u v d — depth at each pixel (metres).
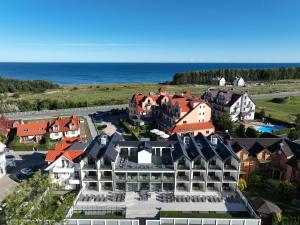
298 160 55.03
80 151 57.62
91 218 44.56
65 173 54.75
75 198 49.34
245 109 109.44
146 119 101.38
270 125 103.19
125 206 48.34
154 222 43.91
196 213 46.56
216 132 87.31
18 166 66.88
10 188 56.38
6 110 125.06
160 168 52.25
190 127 85.62
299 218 44.38
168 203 49.34
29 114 123.56
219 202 49.81
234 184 53.28
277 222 42.53
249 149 62.62
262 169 61.03
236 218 43.84
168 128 87.06
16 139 81.56
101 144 58.00
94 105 142.75
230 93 112.56
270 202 46.66
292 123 99.31
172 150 56.69
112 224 44.41
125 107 137.88
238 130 87.38
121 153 59.53
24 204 36.06
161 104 105.75
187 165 52.19
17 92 192.50
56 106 134.38
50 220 35.66
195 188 53.44
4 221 41.53
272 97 166.75
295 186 52.72
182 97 105.31
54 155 58.22
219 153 55.03
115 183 52.53
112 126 102.44
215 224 44.25
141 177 52.38
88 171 53.97
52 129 86.94
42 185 41.06
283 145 61.09
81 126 102.81
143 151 53.88
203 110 90.50
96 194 51.94
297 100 154.50
